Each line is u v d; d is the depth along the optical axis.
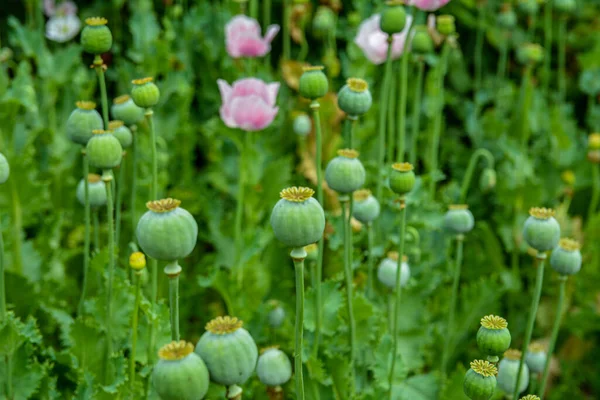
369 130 2.68
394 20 2.17
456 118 3.42
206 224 2.59
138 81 2.03
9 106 2.45
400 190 2.03
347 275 2.08
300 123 2.52
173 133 2.62
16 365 2.03
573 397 2.65
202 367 1.72
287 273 2.49
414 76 3.01
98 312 2.10
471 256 2.73
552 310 2.70
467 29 3.50
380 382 2.15
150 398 2.05
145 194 2.47
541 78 3.37
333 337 2.18
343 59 2.96
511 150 2.86
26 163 2.38
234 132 2.50
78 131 2.06
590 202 2.99
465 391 1.83
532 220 1.96
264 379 2.05
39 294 2.30
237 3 2.97
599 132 3.24
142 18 2.82
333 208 2.50
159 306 2.10
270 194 2.54
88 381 2.03
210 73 2.89
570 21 3.66
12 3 3.38
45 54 2.74
